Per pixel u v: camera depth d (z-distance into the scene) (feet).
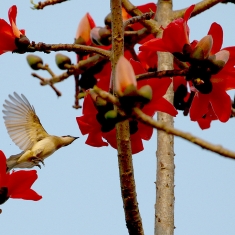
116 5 16.72
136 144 20.66
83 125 20.43
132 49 24.53
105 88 20.56
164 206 19.74
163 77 17.44
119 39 16.78
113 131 20.53
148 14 22.06
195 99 20.16
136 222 17.33
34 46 20.67
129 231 17.54
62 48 20.07
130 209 17.20
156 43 18.52
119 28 16.78
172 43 18.42
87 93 19.85
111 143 20.74
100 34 23.70
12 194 18.93
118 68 14.58
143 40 25.00
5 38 20.74
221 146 13.37
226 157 13.33
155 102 17.33
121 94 14.48
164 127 13.85
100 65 24.16
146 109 17.42
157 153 20.90
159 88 17.20
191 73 18.53
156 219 19.54
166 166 20.54
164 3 24.99
